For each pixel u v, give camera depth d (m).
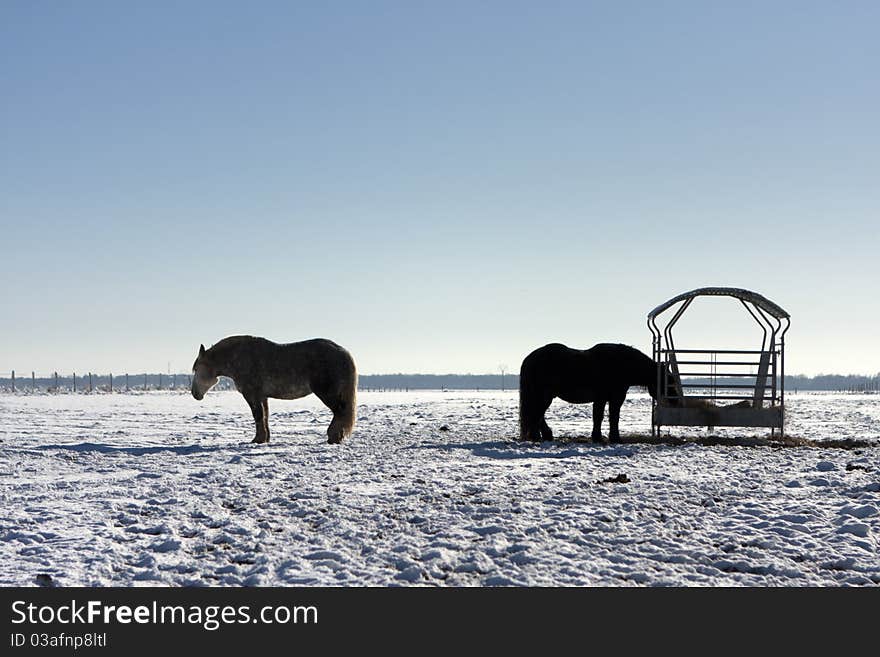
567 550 9.41
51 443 22.14
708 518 10.98
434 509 11.52
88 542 9.95
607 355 20.84
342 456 18.03
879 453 17.34
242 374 21.94
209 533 10.45
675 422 20.77
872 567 8.88
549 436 21.53
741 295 20.64
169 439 23.83
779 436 20.86
